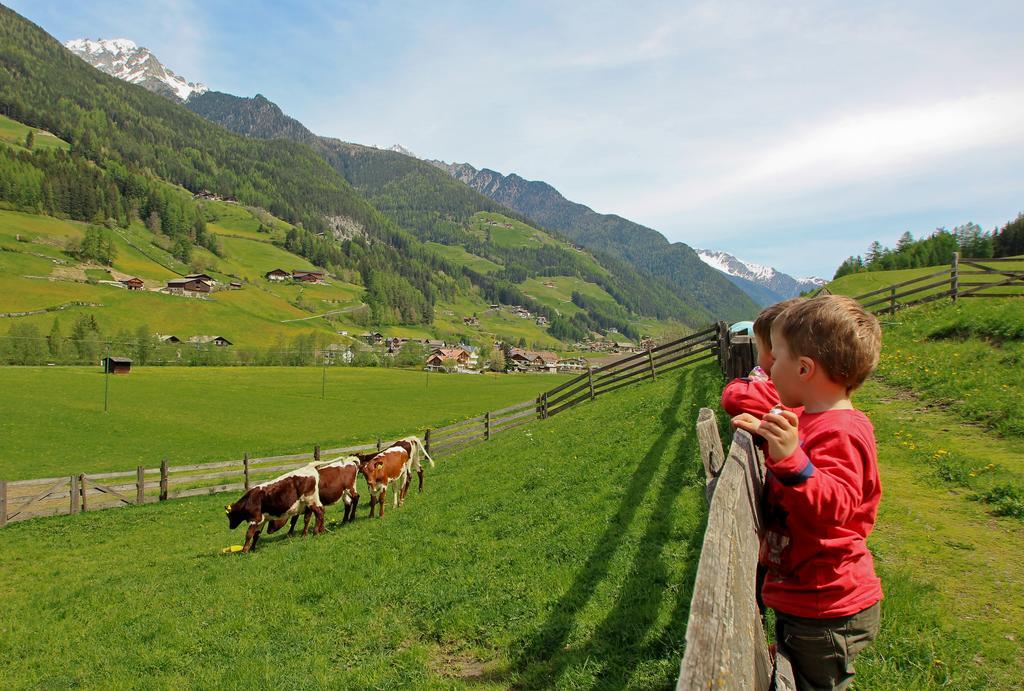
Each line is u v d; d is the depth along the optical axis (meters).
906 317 21.42
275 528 14.20
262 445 44.62
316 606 8.20
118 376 84.19
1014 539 6.00
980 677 3.87
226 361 121.56
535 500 10.54
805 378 2.27
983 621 4.51
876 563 5.61
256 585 9.82
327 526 15.05
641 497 8.77
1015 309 15.99
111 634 8.52
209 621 8.45
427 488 16.66
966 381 12.48
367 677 5.81
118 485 21.89
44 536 18.06
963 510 6.88
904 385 13.90
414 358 154.00
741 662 1.58
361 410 66.12
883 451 9.50
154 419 54.25
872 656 4.18
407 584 8.11
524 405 29.19
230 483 24.48
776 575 2.30
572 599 6.27
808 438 2.17
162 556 14.70
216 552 14.09
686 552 6.56
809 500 1.91
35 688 7.03
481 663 5.74
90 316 132.12
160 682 6.67
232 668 6.64
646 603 5.67
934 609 4.67
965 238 114.25
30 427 46.75
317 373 112.56
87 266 182.75
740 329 15.90
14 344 100.00
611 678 4.77
